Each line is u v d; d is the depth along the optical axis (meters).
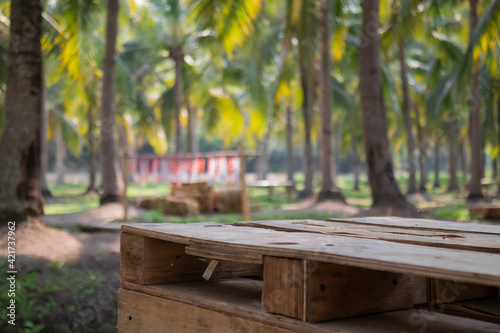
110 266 6.59
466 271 1.09
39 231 7.20
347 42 19.97
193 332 1.69
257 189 28.86
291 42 18.03
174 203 12.70
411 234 1.90
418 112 28.41
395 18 15.34
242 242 1.59
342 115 31.25
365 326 1.39
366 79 11.58
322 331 1.34
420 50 28.33
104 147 12.33
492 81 19.39
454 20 22.41
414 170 22.44
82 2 11.51
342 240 1.63
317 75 21.03
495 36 11.20
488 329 1.44
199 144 55.84
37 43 7.64
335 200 15.84
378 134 11.40
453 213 12.13
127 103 21.28
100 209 11.55
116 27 12.50
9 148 7.39
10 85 7.50
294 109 30.72
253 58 21.12
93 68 15.67
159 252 1.91
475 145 17.78
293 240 1.62
